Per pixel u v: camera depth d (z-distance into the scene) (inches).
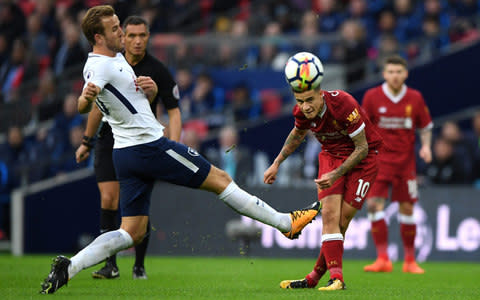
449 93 1919.3
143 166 733.3
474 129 1882.4
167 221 1573.6
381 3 2252.7
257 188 1549.0
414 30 2201.0
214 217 1563.7
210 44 1975.9
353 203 789.2
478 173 1720.0
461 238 1518.2
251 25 2175.2
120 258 1501.0
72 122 1871.3
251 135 1787.6
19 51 2230.6
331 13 2199.8
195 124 1852.9
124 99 726.5
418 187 1533.0
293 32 2210.9
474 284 983.6
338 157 795.4
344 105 756.6
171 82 962.7
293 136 809.5
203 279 1005.2
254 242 1535.4
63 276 708.0
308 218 772.6
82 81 1989.4
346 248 1523.1
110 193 973.2
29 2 2468.0
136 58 950.4
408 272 1206.9
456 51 1915.6
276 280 1002.1
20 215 1628.9
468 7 2273.6
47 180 1786.4
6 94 2049.7
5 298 687.1
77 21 2206.0
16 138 1897.1
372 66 1950.1
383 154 1216.8
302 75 726.5
